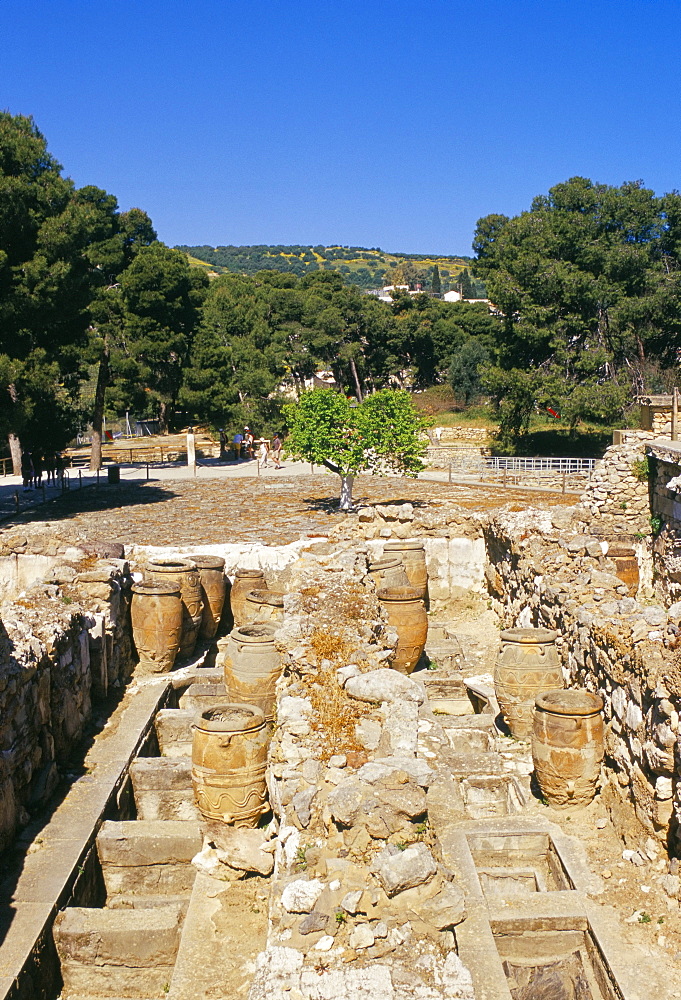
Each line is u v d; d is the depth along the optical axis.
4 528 19.02
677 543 15.18
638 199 36.31
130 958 6.65
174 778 9.34
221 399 37.19
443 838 7.66
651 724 7.18
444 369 59.44
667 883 6.72
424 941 5.03
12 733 7.84
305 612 8.77
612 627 8.44
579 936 6.46
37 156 22.44
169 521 21.12
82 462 36.84
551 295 35.56
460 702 11.64
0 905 6.75
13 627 8.93
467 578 16.50
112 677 11.62
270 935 5.40
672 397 19.92
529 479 28.12
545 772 8.15
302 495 25.64
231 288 52.75
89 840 7.82
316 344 53.19
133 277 33.50
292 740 6.86
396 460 21.09
